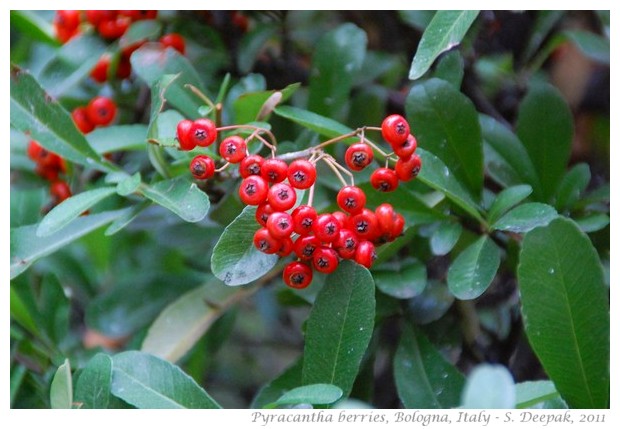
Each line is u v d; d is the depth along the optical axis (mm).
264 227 383
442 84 426
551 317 367
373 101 473
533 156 441
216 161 417
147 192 397
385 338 456
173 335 446
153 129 408
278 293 458
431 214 421
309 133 442
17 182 475
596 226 418
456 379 415
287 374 422
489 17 487
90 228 422
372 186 406
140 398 386
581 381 369
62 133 422
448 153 425
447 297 439
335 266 387
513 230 401
